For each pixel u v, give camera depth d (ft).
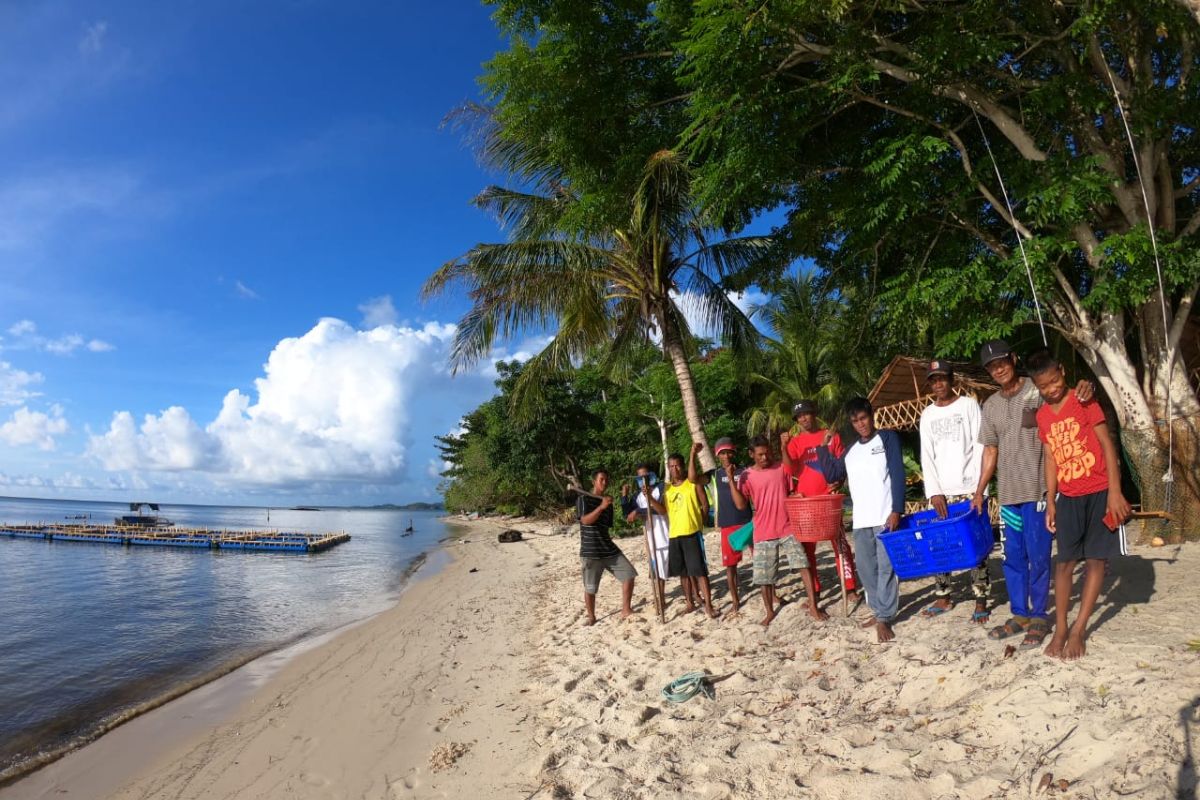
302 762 18.29
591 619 27.37
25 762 21.24
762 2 19.71
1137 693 10.28
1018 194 22.26
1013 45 20.67
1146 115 20.90
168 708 25.91
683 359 38.99
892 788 10.25
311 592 59.98
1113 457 11.71
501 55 28.78
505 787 14.20
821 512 18.67
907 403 33.71
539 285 39.91
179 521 335.26
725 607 24.40
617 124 31.60
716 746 13.34
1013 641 13.75
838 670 15.29
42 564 89.20
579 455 106.01
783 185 27.55
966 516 14.64
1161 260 19.92
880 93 24.89
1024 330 33.35
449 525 220.84
